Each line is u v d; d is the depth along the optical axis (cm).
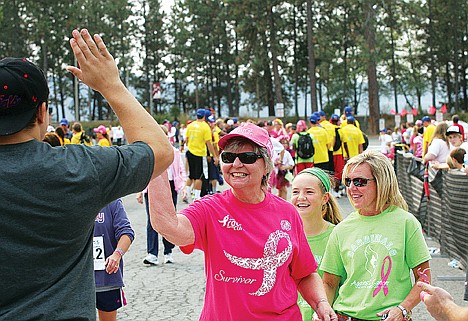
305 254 364
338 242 437
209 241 341
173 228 323
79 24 7550
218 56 8325
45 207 239
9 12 7356
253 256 338
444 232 1034
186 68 8206
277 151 1490
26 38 7588
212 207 344
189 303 796
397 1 5391
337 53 6894
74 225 243
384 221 430
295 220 362
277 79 6581
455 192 940
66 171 242
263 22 6412
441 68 8156
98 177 246
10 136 246
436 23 7375
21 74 244
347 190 440
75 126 1873
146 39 8662
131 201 1936
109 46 7819
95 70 263
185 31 7825
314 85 6125
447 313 312
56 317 239
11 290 237
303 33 7344
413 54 7969
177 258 1086
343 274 440
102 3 7725
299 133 1752
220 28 7969
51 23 7388
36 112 251
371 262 421
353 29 6341
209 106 9162
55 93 8712
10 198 236
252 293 336
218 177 1903
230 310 337
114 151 254
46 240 240
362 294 418
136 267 1012
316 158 1767
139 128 265
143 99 8994
